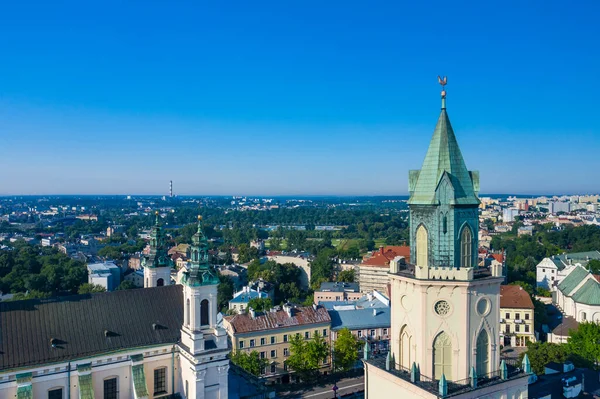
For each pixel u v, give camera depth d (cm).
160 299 6769
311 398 9775
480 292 3912
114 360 6084
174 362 6462
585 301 13362
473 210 3978
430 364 3912
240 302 15562
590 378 6800
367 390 4434
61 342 5850
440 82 4088
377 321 12525
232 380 7525
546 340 13462
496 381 3928
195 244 6122
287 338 11300
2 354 5469
